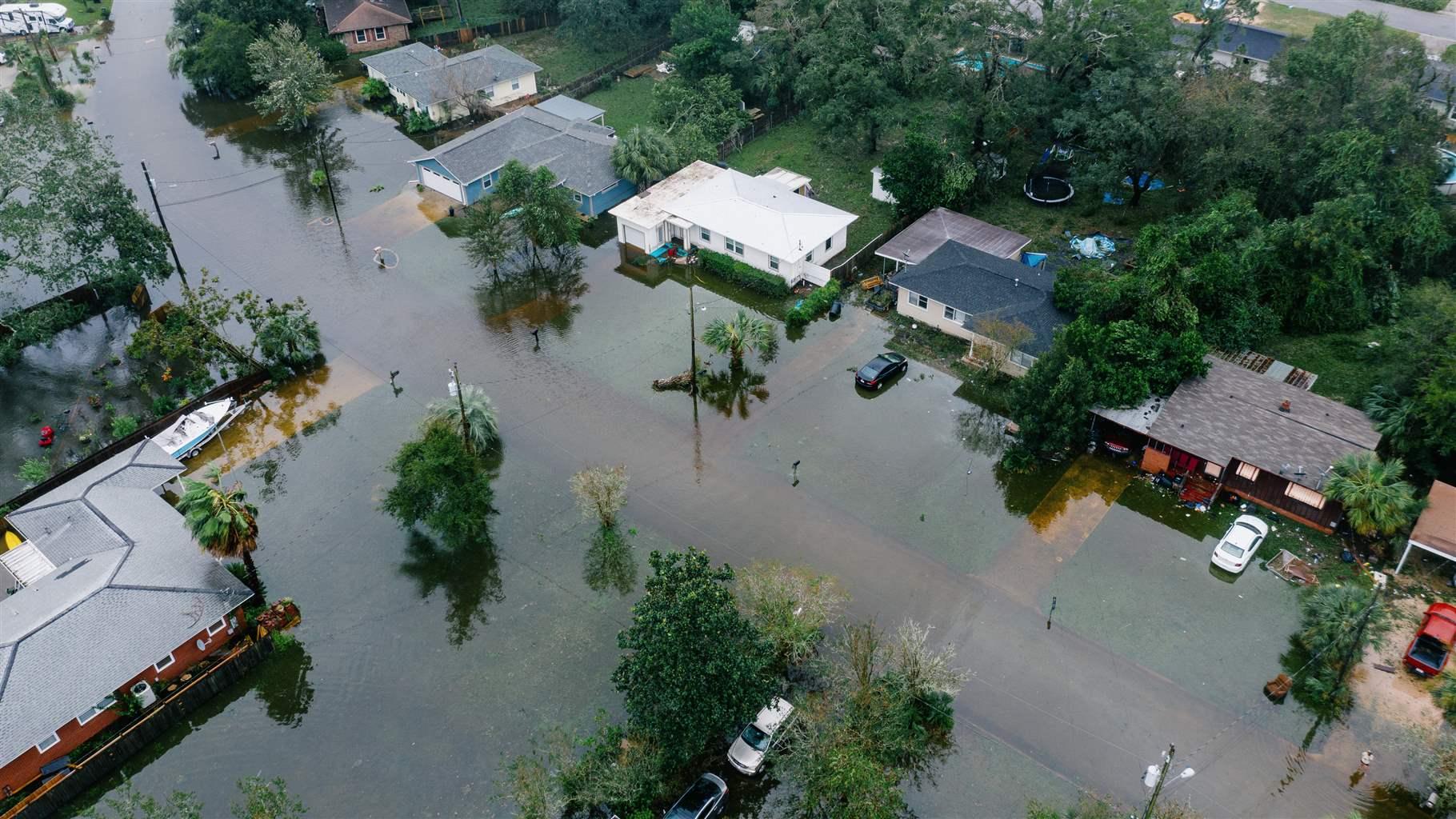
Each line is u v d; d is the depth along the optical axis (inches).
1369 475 1595.7
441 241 2596.0
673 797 1346.0
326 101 3348.9
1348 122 2274.9
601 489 1686.8
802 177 2674.7
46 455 1931.6
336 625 1589.6
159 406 2012.8
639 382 2094.0
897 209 2539.4
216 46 3255.4
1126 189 2551.7
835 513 1761.8
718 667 1251.8
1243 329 2016.5
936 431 1947.6
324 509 1802.4
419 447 1684.3
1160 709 1428.4
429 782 1362.0
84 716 1384.1
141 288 2369.6
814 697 1438.2
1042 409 1777.8
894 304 2308.1
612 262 2512.3
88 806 1349.7
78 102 3351.4
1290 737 1389.0
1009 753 1376.7
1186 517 1745.8
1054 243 2456.9
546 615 1595.7
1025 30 2605.8
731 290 2393.0
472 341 2229.3
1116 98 2410.2
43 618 1422.2
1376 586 1547.7
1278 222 2164.1
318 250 2561.5
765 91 3097.9
